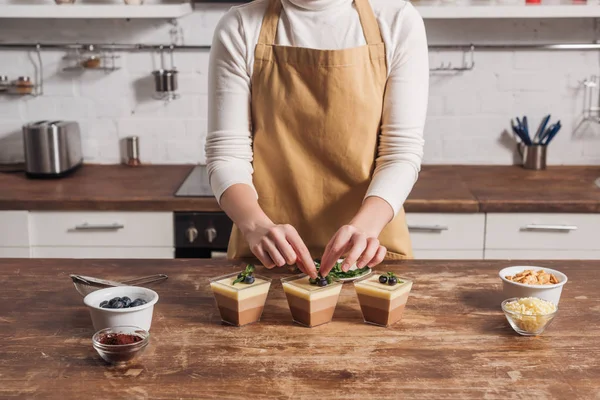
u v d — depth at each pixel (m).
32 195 3.08
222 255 3.08
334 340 1.56
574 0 3.30
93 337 1.47
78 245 3.09
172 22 3.60
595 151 3.70
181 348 1.52
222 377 1.40
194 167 3.69
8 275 1.96
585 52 3.59
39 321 1.67
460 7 3.21
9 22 3.60
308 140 2.00
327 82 1.94
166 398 1.33
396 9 1.97
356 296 1.82
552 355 1.49
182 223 3.05
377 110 1.98
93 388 1.36
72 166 3.48
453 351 1.51
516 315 1.56
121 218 3.06
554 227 3.01
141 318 1.57
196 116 3.70
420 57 1.96
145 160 3.74
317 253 2.10
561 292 1.84
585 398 1.33
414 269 2.00
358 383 1.38
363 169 2.00
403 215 2.15
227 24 1.99
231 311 1.62
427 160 3.73
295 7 1.96
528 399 1.32
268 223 1.72
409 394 1.34
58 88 3.67
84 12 3.24
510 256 3.07
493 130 3.69
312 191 2.04
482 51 3.60
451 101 3.66
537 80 3.62
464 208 3.00
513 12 3.21
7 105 3.67
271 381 1.38
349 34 1.95
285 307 1.74
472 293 1.83
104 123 3.70
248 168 1.97
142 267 2.02
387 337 1.57
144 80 3.66
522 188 3.22
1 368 1.44
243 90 1.98
